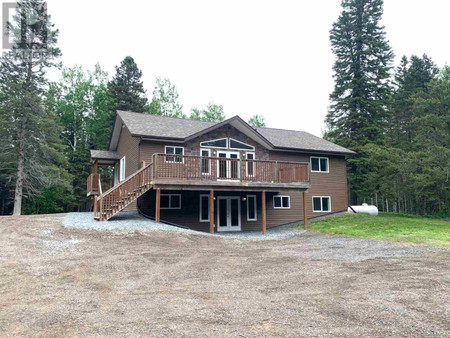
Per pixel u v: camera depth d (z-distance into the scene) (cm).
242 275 753
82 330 443
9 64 2769
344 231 1520
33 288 640
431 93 2331
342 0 3041
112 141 2272
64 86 3656
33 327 455
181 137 1650
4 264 802
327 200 2144
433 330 432
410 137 3494
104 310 521
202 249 1082
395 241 1215
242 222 1883
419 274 731
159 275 746
